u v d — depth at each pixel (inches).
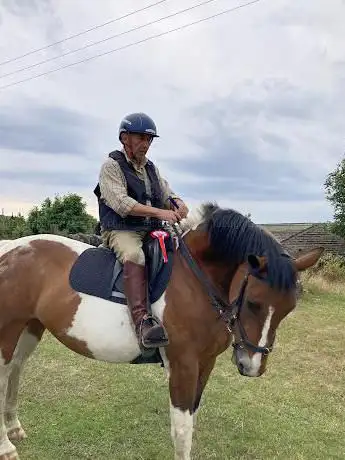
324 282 487.5
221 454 141.9
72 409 166.4
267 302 107.0
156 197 127.6
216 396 185.3
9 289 128.5
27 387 184.1
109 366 211.0
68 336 125.0
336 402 190.1
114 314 120.3
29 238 136.6
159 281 118.1
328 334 294.0
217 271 118.5
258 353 108.7
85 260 126.9
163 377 200.4
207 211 124.1
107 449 141.3
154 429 154.5
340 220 944.3
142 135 121.3
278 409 177.0
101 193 123.3
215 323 117.0
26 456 136.6
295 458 140.9
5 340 130.0
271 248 110.4
